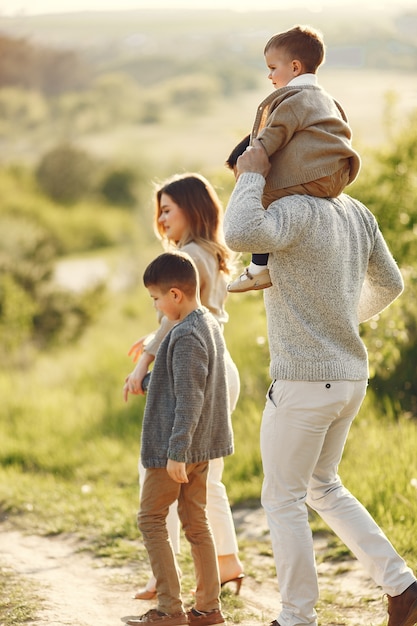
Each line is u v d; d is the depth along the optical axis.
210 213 4.42
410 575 3.70
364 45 48.41
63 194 64.88
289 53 3.59
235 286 3.64
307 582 3.61
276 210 3.42
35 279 16.72
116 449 8.48
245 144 4.09
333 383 3.53
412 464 5.82
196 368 3.79
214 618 4.02
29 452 8.73
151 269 3.96
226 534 4.51
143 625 3.93
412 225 8.14
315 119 3.45
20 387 12.29
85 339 16.73
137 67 143.50
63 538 5.90
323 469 3.85
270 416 3.64
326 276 3.49
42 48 118.69
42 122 114.81
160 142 99.75
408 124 8.48
